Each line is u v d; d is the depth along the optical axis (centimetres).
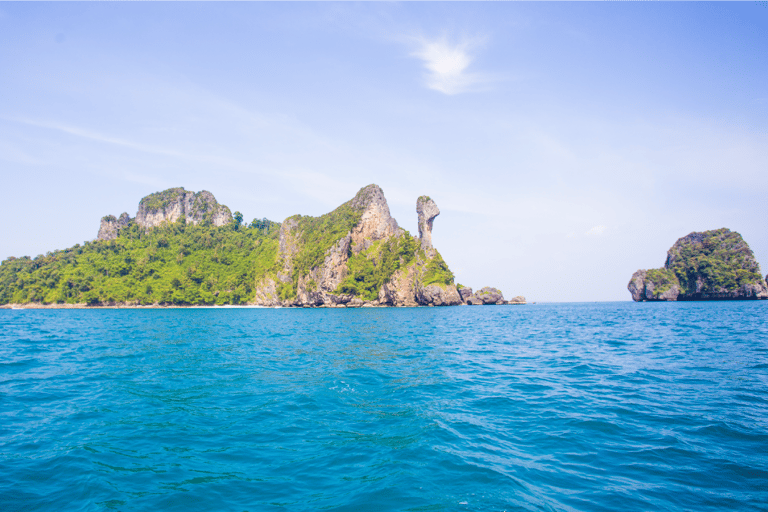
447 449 947
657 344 2809
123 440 1012
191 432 1071
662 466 853
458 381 1678
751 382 1591
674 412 1209
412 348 2803
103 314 10369
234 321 6781
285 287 17362
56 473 827
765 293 14338
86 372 1883
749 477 802
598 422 1129
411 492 750
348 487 771
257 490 762
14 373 1855
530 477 808
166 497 734
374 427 1108
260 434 1056
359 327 5128
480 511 685
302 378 1748
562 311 10156
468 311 10812
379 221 17575
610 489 757
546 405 1306
